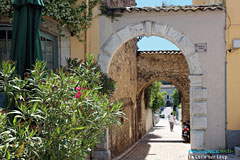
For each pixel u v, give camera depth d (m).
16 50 4.72
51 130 3.62
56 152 3.48
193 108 7.31
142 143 13.17
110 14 7.56
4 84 3.85
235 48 7.36
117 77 9.26
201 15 7.42
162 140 14.25
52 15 6.81
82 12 7.30
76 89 4.12
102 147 7.39
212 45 7.38
